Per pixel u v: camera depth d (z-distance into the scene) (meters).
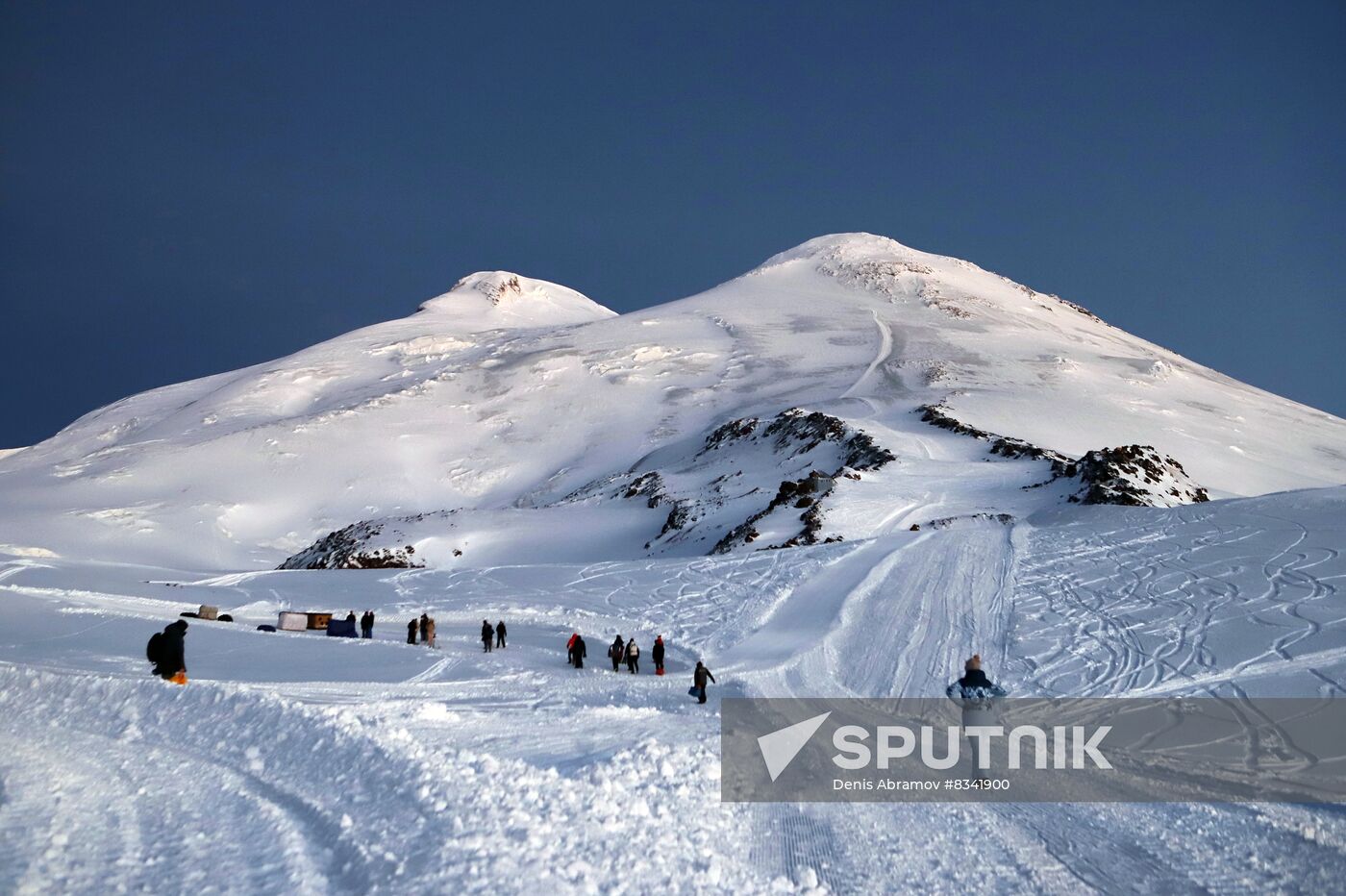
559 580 45.72
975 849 8.70
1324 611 22.67
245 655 28.00
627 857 7.65
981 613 27.09
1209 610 24.16
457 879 6.62
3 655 26.30
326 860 7.44
